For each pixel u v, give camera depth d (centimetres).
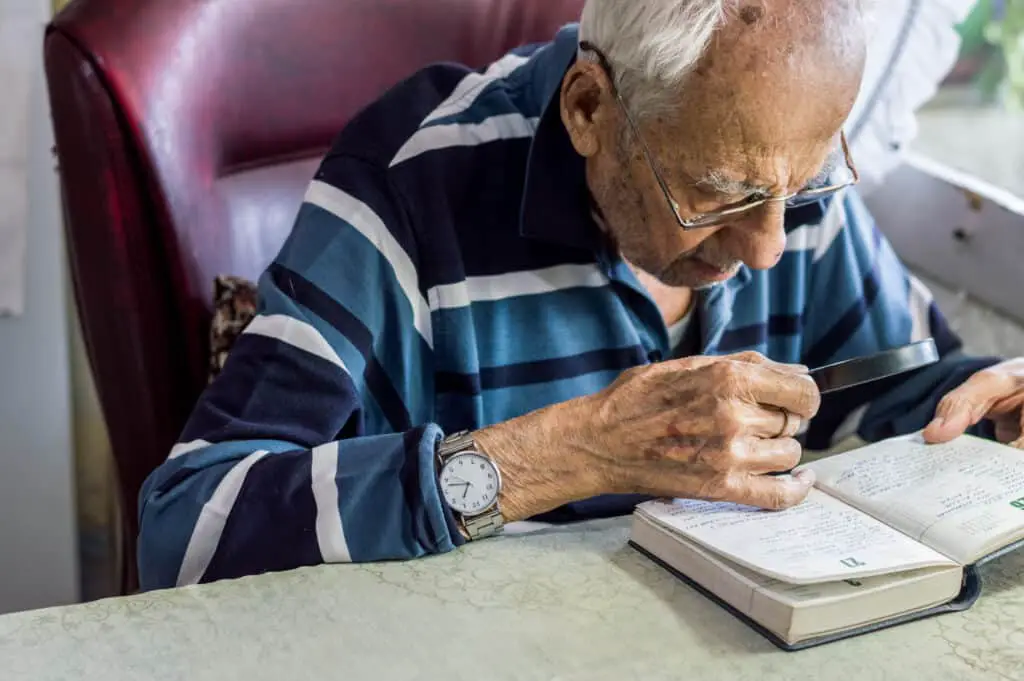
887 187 175
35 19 156
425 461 87
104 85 113
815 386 88
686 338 122
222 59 123
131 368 123
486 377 112
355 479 87
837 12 85
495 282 111
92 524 191
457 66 121
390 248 107
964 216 161
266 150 129
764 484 86
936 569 76
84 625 74
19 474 175
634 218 100
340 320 102
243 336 102
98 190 116
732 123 85
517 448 88
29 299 168
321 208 108
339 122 133
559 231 108
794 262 130
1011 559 84
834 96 86
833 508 86
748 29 84
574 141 101
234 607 77
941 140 169
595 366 115
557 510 113
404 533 85
